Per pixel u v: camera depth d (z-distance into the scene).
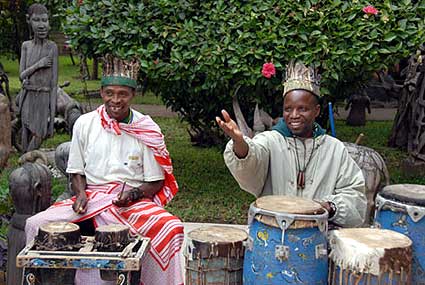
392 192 2.87
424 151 8.96
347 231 2.71
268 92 6.60
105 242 3.11
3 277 4.77
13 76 22.33
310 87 3.23
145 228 3.60
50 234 3.09
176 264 3.56
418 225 2.74
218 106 7.45
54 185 7.16
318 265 2.68
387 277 2.49
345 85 7.01
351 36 6.08
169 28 6.41
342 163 3.32
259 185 3.28
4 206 5.57
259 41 6.14
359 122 12.87
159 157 3.78
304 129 3.26
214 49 6.22
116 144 3.77
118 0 6.57
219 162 9.24
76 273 3.44
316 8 6.22
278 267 2.65
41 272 3.02
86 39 6.69
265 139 3.29
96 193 3.72
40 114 8.29
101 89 3.81
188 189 7.77
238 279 2.86
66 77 22.30
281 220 2.64
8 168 8.38
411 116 10.02
